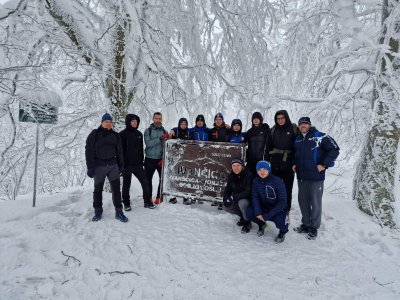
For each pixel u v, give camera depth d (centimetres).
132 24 475
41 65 376
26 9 457
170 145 530
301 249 373
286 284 286
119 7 477
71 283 267
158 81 676
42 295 246
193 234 398
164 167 533
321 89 613
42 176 862
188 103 669
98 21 538
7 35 428
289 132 439
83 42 508
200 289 269
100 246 343
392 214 452
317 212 406
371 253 369
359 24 453
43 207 464
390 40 467
